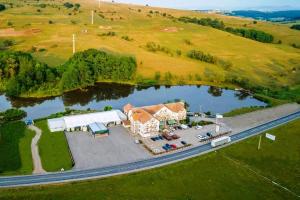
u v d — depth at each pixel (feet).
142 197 379.96
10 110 610.24
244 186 412.57
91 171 421.18
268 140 529.45
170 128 548.31
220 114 633.61
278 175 439.63
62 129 526.57
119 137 514.68
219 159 465.88
